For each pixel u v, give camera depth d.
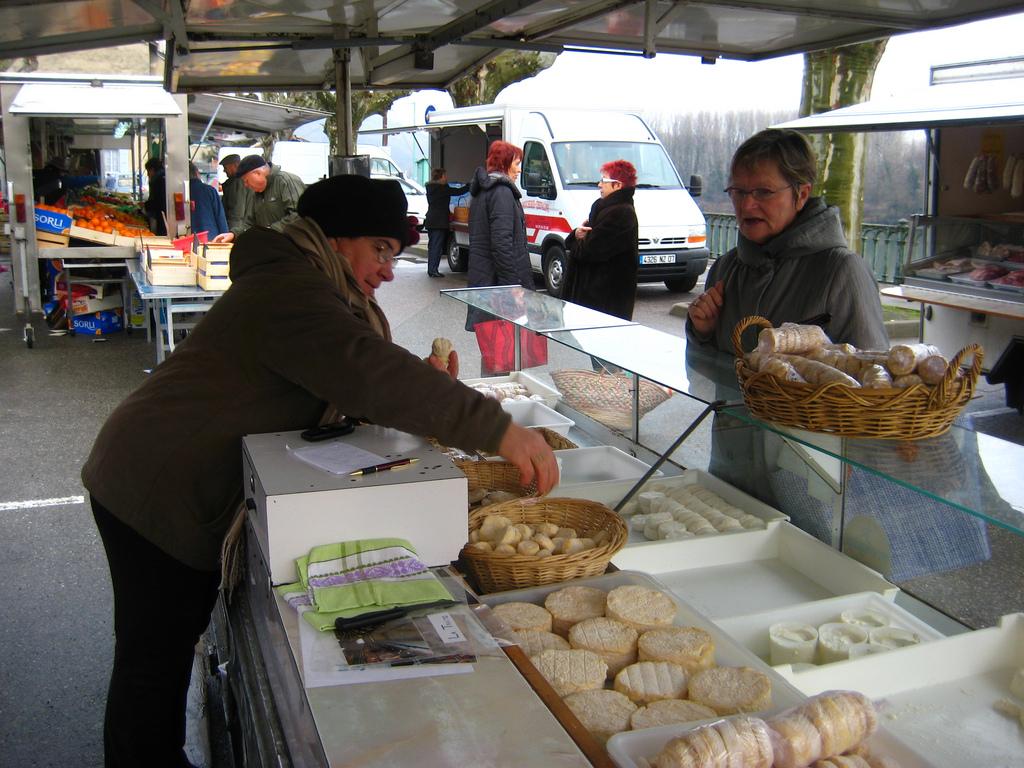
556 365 3.89
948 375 1.72
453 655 1.20
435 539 1.53
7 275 13.92
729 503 2.67
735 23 4.00
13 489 5.02
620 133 12.66
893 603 2.06
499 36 4.69
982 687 1.79
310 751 1.10
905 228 10.09
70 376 7.65
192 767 2.31
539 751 1.01
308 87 6.49
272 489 1.44
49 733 2.87
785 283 2.46
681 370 2.69
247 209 9.45
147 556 1.97
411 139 27.02
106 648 3.37
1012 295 6.11
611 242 5.30
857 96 8.20
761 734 1.21
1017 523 1.45
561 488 2.84
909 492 2.15
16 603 3.71
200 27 4.55
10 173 9.59
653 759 1.30
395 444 1.71
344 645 1.22
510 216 6.04
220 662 2.86
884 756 1.34
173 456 1.88
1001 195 7.10
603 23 4.17
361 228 2.00
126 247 9.07
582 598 1.92
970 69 6.54
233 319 1.83
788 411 1.85
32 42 4.29
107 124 12.28
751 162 2.42
